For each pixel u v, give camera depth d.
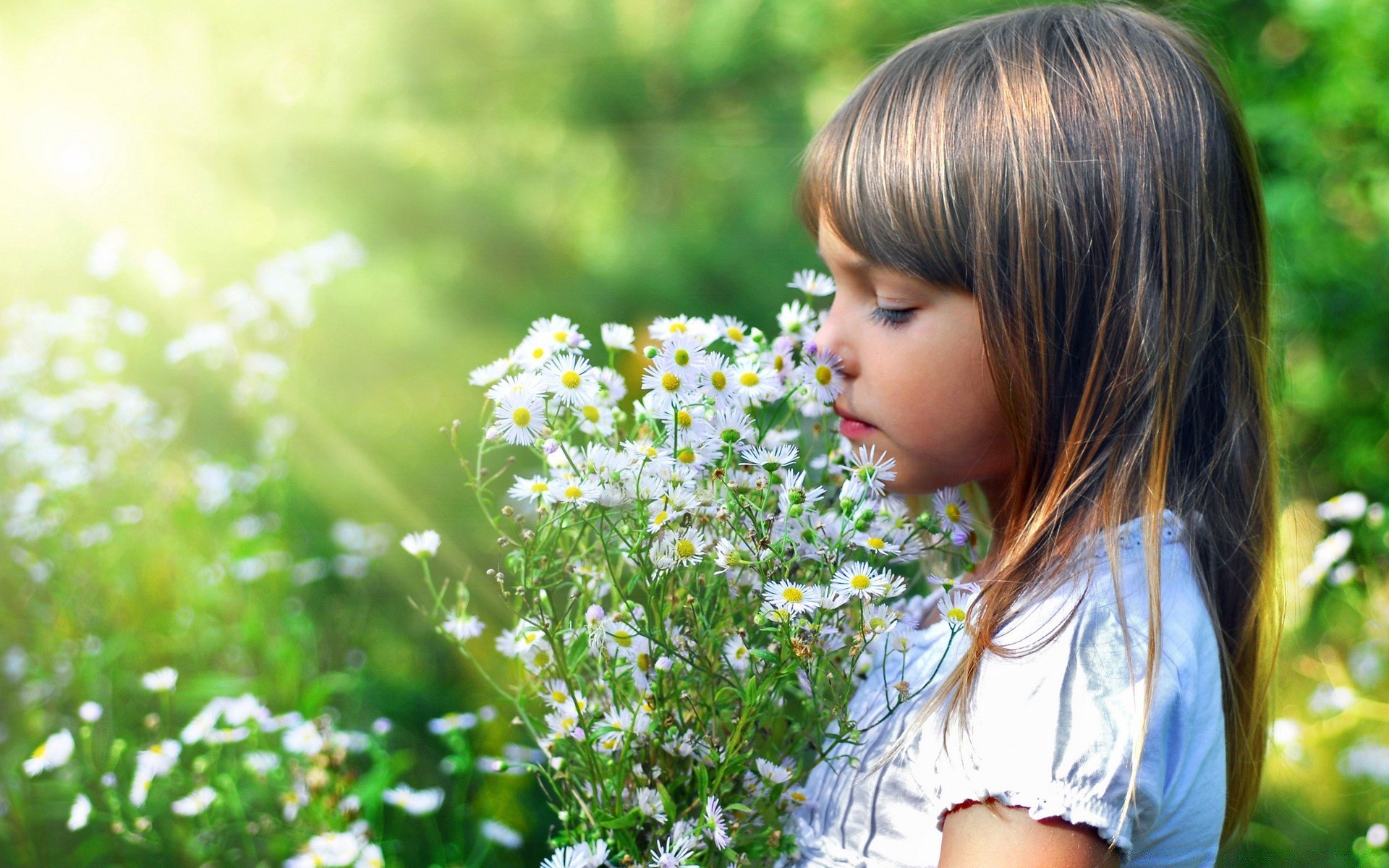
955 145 1.21
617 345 1.25
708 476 1.21
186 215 4.08
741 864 1.19
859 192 1.21
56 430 2.21
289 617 2.01
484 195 5.10
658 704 1.21
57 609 1.94
